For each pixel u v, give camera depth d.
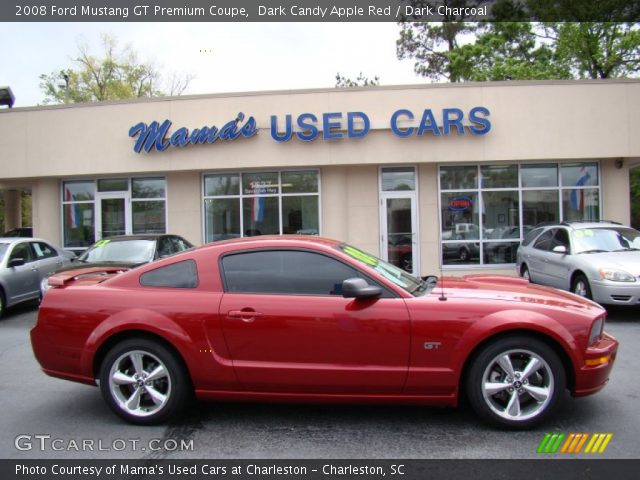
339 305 3.89
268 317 3.91
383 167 13.31
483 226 13.24
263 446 3.72
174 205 13.84
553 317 3.81
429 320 3.80
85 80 36.69
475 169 13.23
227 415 4.34
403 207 13.34
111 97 36.25
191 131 13.05
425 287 4.43
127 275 4.32
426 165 13.19
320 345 3.87
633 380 5.10
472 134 12.47
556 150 12.50
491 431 3.89
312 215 13.43
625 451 3.54
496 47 25.33
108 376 4.11
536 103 12.49
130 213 14.07
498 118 12.50
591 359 3.79
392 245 13.34
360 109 12.66
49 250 10.79
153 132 13.01
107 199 14.22
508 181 13.21
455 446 3.64
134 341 4.07
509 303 3.90
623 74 22.48
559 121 12.48
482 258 13.23
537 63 24.30
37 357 4.30
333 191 13.23
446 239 13.26
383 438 3.81
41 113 13.66
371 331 3.82
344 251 4.27
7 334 7.94
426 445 3.67
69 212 14.36
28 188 17.14
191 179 13.75
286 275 4.08
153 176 14.00
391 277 4.23
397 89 12.59
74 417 4.36
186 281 4.18
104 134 13.41
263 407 4.53
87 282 4.54
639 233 9.31
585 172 13.16
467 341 3.77
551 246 9.86
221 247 4.27
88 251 9.03
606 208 13.08
